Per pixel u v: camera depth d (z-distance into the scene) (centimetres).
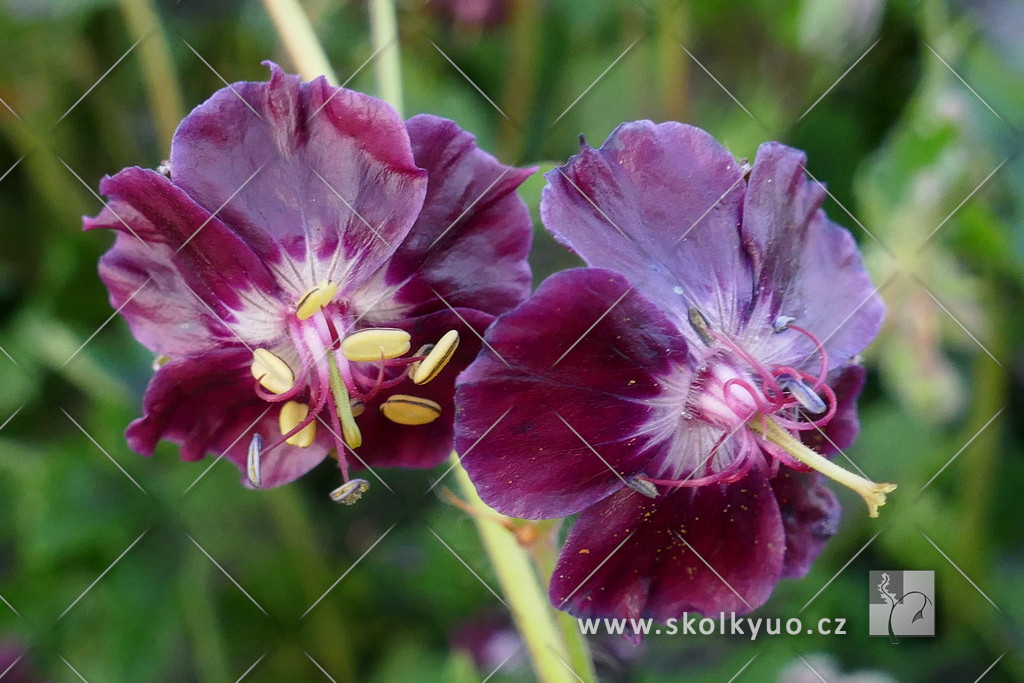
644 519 11
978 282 14
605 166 11
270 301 11
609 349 11
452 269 11
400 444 11
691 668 12
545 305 11
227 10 12
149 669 13
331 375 11
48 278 13
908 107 13
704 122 12
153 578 13
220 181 11
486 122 12
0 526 13
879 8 13
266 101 11
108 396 13
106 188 11
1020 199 14
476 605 12
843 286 12
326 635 12
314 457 11
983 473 14
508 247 11
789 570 12
